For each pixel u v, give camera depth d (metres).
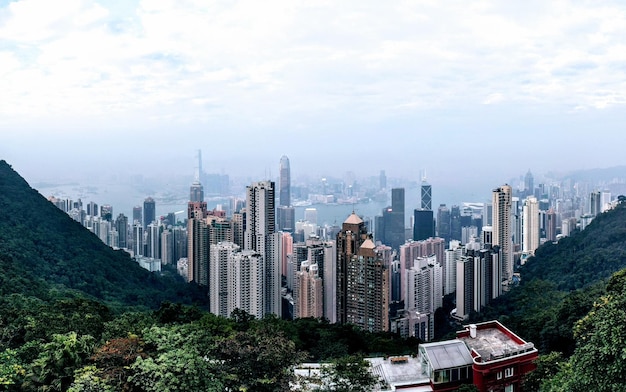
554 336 76.12
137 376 40.53
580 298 79.69
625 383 36.47
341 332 87.75
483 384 53.66
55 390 44.31
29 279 107.81
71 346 45.88
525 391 53.66
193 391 39.44
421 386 54.62
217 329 73.62
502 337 61.00
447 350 55.97
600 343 37.94
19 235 130.62
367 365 50.25
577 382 39.19
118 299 128.25
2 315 65.44
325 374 50.56
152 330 46.56
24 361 49.91
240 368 43.50
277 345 45.12
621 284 52.78
